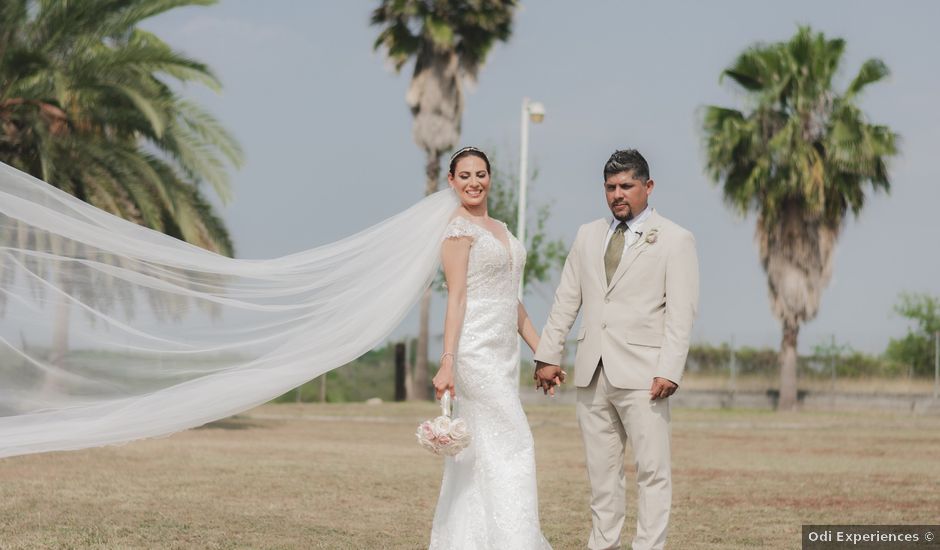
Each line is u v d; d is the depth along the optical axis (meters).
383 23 32.06
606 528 6.09
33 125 16.48
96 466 11.35
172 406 5.84
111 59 16.83
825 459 14.02
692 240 6.02
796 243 28.08
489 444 5.59
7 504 8.35
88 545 6.64
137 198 17.28
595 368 6.06
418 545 6.96
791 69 27.72
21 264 5.75
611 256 6.14
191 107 17.81
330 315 6.04
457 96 32.19
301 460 12.58
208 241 18.28
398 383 32.44
